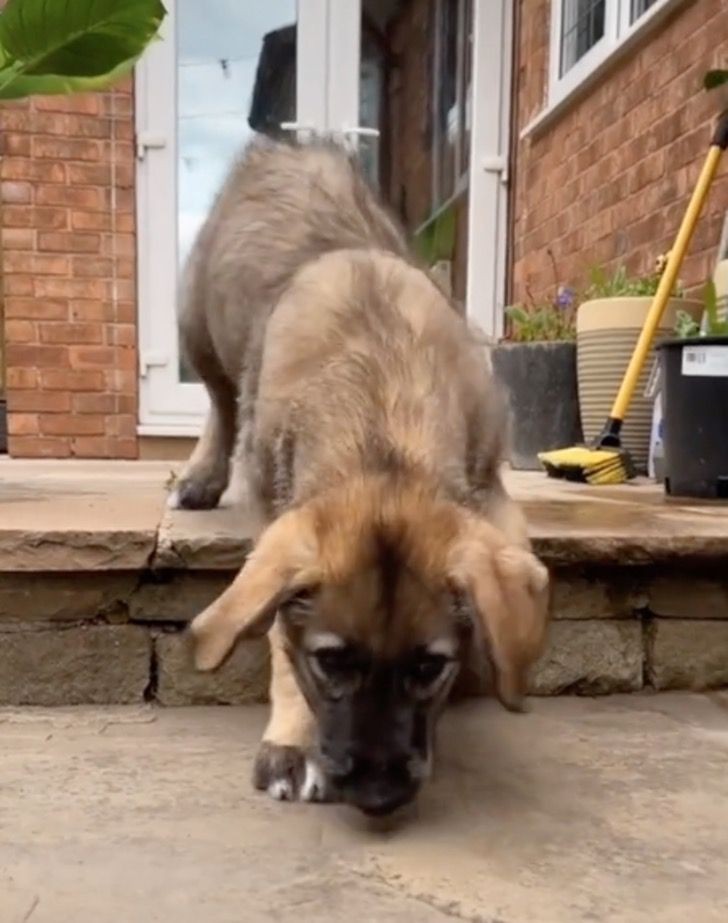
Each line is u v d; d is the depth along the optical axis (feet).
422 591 2.78
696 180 8.08
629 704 4.25
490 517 3.67
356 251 4.34
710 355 5.90
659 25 8.60
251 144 5.74
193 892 2.57
